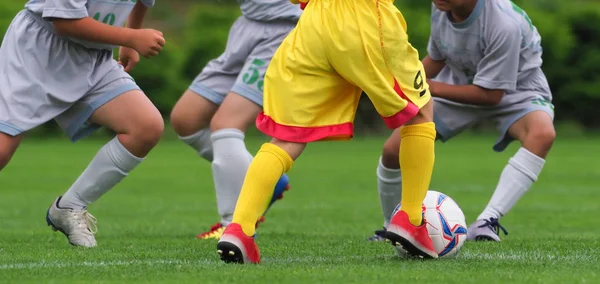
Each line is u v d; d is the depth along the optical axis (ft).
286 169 42.83
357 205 100.07
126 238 63.31
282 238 62.18
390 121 42.80
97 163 54.24
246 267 41.39
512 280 37.86
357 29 41.86
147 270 41.19
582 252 50.21
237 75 64.64
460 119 65.21
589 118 306.76
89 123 54.54
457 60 63.77
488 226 61.05
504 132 65.21
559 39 292.81
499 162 182.39
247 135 273.13
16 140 51.47
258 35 62.80
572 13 299.79
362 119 298.56
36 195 112.06
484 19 61.36
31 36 52.13
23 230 69.82
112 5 52.54
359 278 38.11
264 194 42.50
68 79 52.42
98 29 49.75
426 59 66.13
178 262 44.86
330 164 178.70
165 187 126.62
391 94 42.19
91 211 93.40
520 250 51.93
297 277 38.29
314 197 110.73
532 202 103.76
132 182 135.03
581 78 300.81
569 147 237.66
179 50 289.53
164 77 280.31
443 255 46.80
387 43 42.11
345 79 42.83
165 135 279.90
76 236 54.80
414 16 292.81
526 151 63.26
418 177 44.01
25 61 51.93
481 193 115.65
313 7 43.01
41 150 217.77
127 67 58.23
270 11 62.54
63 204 55.06
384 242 57.67
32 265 43.73
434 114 64.95
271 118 42.63
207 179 140.97
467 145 249.55
